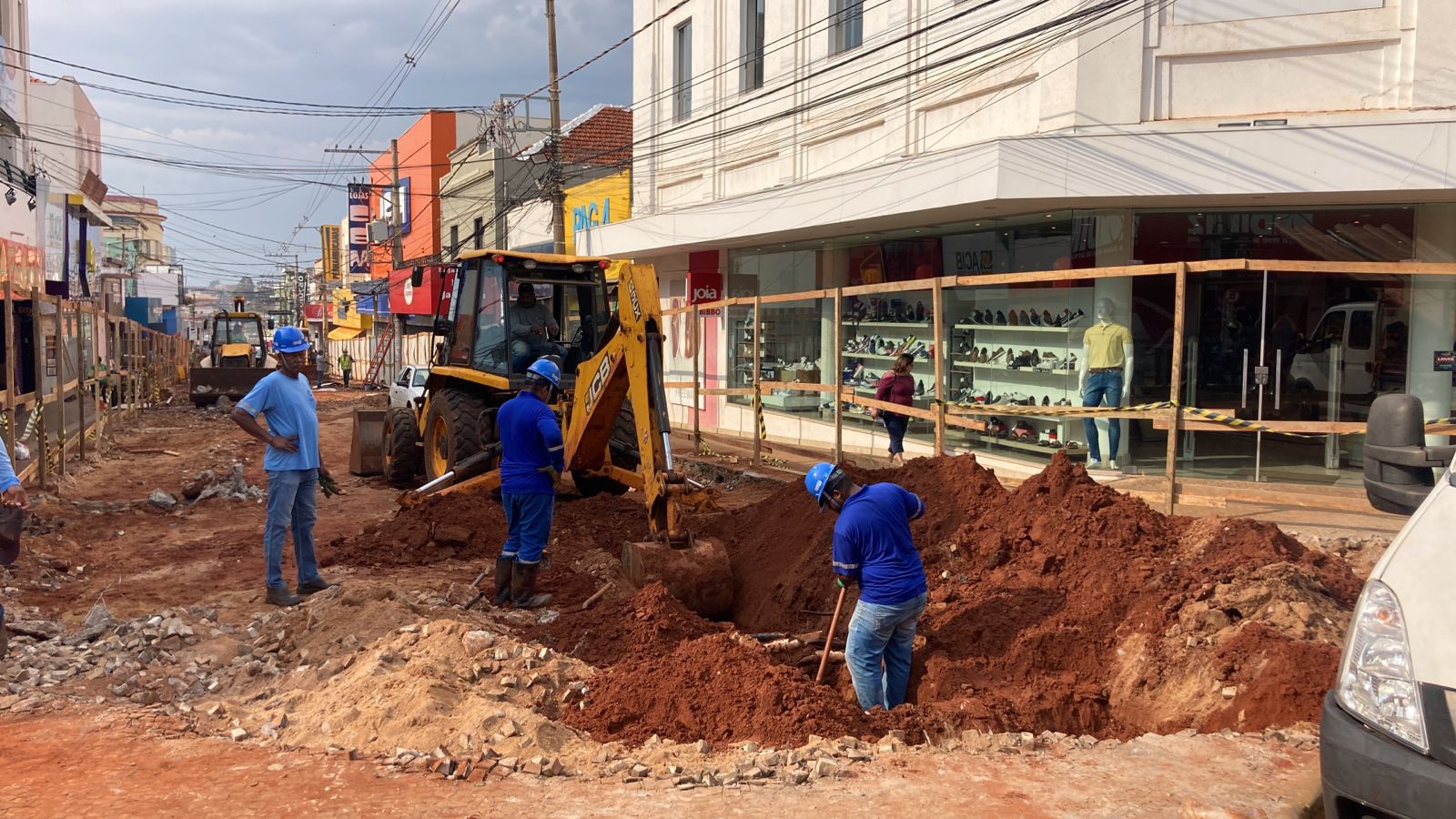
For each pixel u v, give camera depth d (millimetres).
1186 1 11195
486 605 7242
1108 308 11695
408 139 43906
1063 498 7375
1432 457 4086
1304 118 10805
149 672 5820
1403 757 3090
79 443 14961
